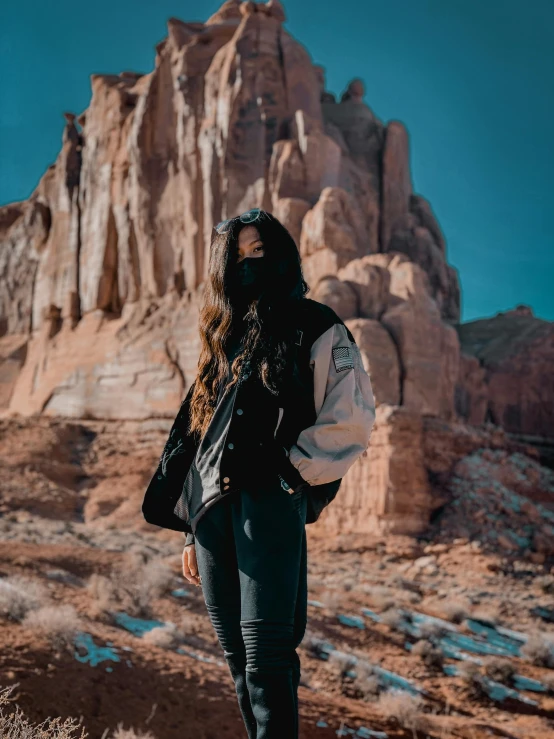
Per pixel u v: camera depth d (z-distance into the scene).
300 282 2.38
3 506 31.72
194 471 2.39
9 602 10.00
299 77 45.84
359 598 19.70
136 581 15.58
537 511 31.19
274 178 42.69
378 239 52.12
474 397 42.84
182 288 46.41
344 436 2.16
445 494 31.22
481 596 22.98
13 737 2.64
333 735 9.54
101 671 8.93
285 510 2.13
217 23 50.16
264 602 2.05
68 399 47.56
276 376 2.18
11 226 68.56
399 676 14.31
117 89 55.22
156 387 43.50
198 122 46.94
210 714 8.84
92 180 54.41
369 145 54.12
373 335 34.09
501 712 13.48
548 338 45.22
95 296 51.38
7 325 60.41
